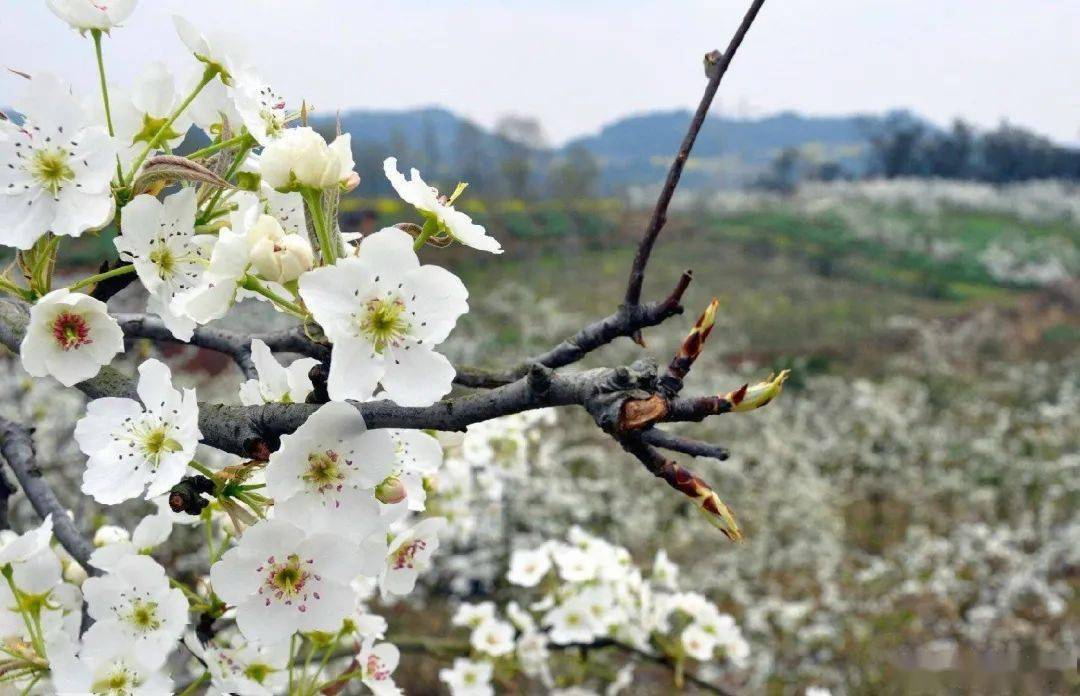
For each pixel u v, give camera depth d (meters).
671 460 1.04
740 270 28.20
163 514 1.84
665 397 1.03
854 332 20.59
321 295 1.24
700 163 68.00
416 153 44.34
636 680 6.48
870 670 6.96
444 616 7.25
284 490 1.27
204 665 1.96
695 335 1.04
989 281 31.31
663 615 3.85
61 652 1.58
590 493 8.46
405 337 1.26
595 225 32.06
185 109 1.61
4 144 1.34
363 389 1.22
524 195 36.12
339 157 1.33
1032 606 8.45
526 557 3.96
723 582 8.11
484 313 17.91
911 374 17.31
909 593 8.36
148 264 1.44
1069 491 10.63
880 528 10.59
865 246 34.00
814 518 9.33
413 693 6.66
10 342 1.54
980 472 11.69
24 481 1.95
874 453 12.56
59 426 5.76
